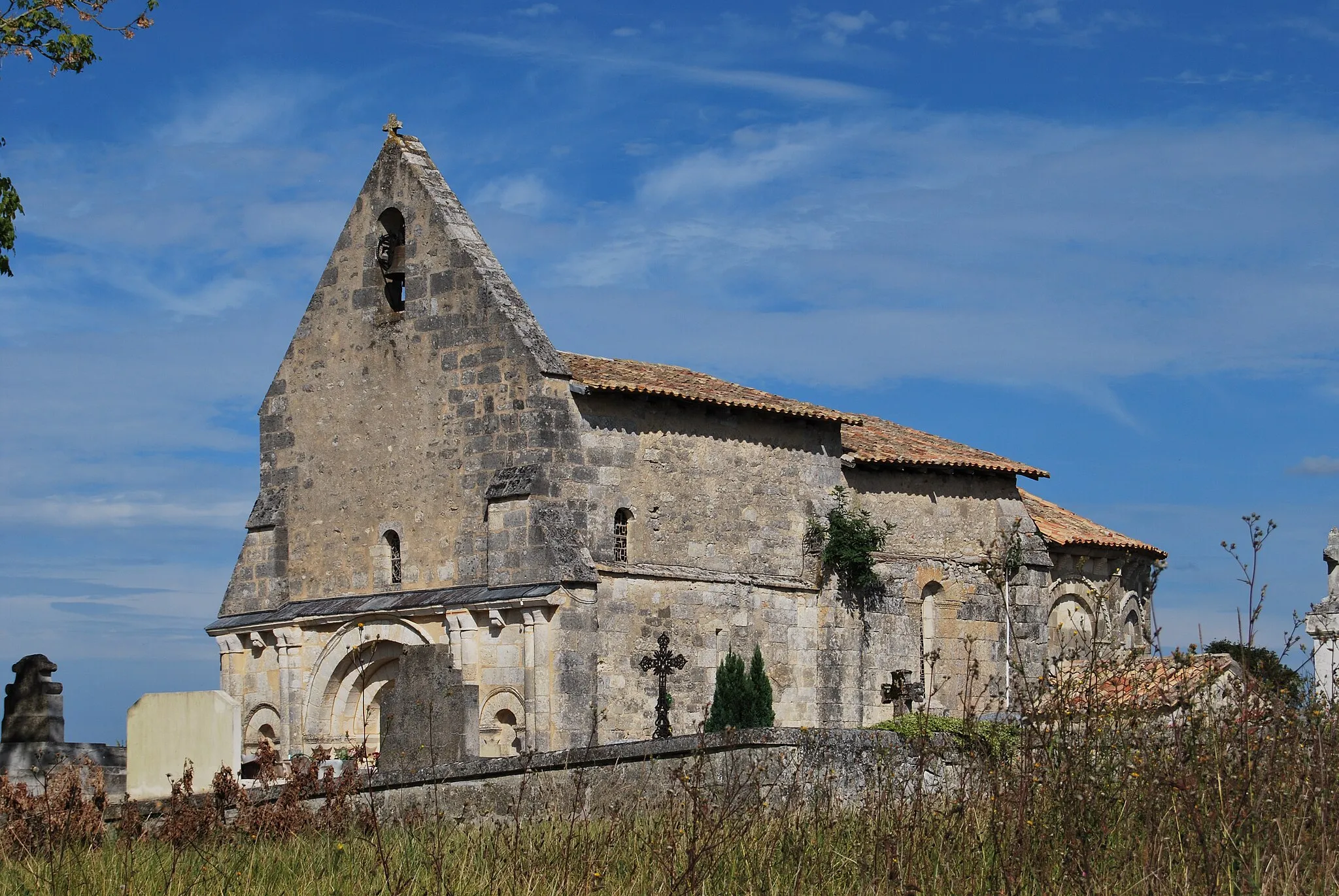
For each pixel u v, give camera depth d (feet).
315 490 159.33
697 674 148.05
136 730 100.83
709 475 152.15
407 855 73.92
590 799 93.81
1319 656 96.17
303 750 155.12
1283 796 64.03
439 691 124.57
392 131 157.38
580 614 139.54
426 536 149.69
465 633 143.33
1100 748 69.62
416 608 147.13
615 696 142.20
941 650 165.68
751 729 94.73
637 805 89.66
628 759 95.09
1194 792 64.34
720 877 66.90
